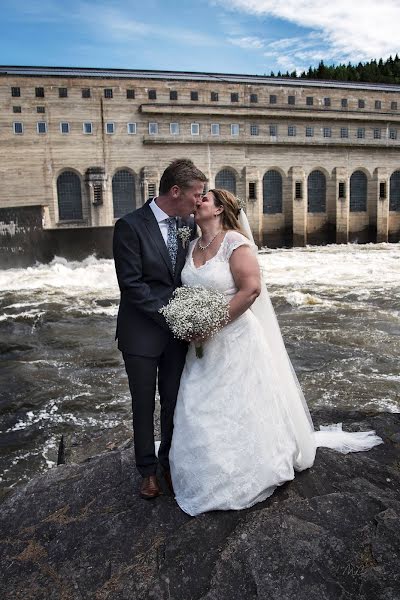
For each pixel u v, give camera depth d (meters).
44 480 3.83
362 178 60.31
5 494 6.00
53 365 10.81
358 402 8.05
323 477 3.53
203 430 3.21
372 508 3.16
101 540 3.04
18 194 49.19
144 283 3.33
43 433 7.58
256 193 54.69
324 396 8.38
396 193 62.31
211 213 3.36
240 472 3.15
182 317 3.11
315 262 33.69
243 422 3.20
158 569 2.78
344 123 57.62
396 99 59.81
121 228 3.33
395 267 28.86
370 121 58.41
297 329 13.09
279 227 57.19
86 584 2.72
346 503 3.20
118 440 5.26
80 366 10.69
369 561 2.72
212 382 3.27
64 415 8.21
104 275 25.97
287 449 3.34
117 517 3.24
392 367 9.87
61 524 3.25
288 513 3.10
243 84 54.06
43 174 49.44
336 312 15.19
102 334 13.43
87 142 50.00
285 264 32.47
